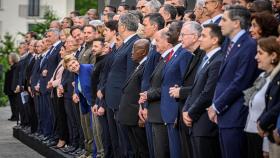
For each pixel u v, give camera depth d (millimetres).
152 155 10805
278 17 9508
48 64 16109
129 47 11773
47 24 30500
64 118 15055
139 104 11086
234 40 8867
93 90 12898
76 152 14234
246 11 8875
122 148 11742
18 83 19781
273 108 7953
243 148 8789
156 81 10445
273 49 8211
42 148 16109
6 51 32094
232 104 8742
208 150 9242
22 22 46812
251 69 8703
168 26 10617
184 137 9766
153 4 12648
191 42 9781
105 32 12727
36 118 17594
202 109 9180
